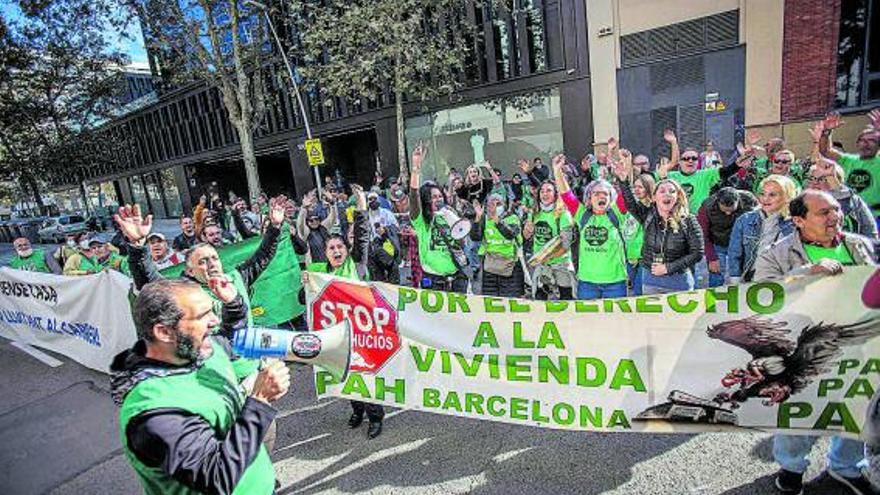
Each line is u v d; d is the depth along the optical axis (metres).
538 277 5.27
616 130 15.16
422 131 19.48
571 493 3.02
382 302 3.63
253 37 18.52
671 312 2.95
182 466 1.56
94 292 5.80
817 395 2.76
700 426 2.97
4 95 23.75
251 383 2.20
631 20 14.34
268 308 5.66
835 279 2.66
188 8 15.76
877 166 5.21
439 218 5.45
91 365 6.11
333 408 4.48
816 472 2.97
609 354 3.11
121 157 36.56
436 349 3.51
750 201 5.11
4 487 3.84
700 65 13.62
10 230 35.44
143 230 3.32
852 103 11.91
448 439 3.77
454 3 13.69
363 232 5.62
